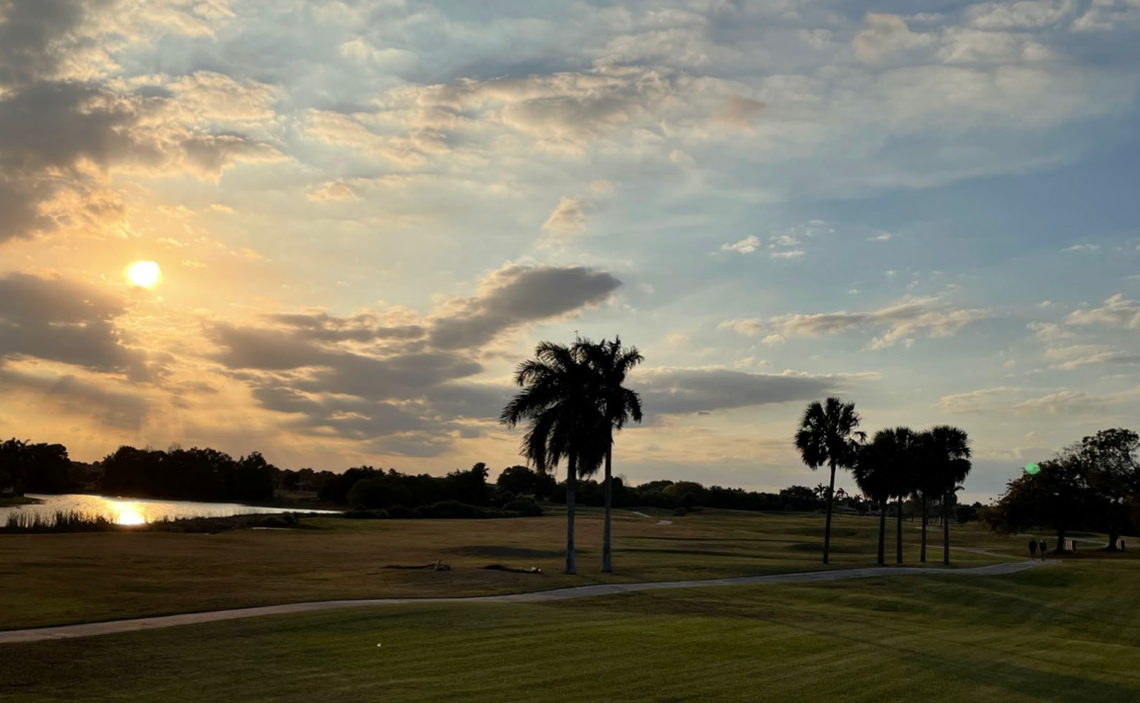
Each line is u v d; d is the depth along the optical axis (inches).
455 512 5324.8
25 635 835.4
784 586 1766.7
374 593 1296.8
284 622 952.9
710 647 937.5
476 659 804.6
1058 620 1577.3
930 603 1667.1
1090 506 4163.4
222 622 944.9
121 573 1469.0
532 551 2508.6
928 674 876.0
